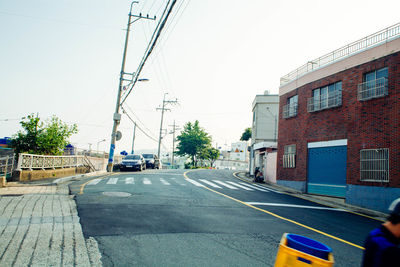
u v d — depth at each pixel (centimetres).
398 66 1330
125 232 611
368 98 1434
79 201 904
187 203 1002
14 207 768
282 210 1058
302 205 1264
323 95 1803
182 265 461
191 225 707
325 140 1738
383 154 1345
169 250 524
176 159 10462
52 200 894
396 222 206
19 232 566
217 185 1739
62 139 1948
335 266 512
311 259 202
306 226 816
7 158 1250
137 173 2270
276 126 3002
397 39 1347
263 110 3039
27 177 1384
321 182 1752
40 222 645
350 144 1522
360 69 1522
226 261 490
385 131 1348
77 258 460
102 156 3306
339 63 1669
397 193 1253
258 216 892
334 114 1683
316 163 1812
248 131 5472
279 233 702
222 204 1046
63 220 671
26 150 1820
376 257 203
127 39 2383
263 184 2275
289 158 2088
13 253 461
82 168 2258
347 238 721
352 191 1466
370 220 1053
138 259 473
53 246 504
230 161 9162
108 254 486
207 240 598
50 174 1619
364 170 1422
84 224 650
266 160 2650
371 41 1503
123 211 800
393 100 1330
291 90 2133
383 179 1326
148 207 878
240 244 588
